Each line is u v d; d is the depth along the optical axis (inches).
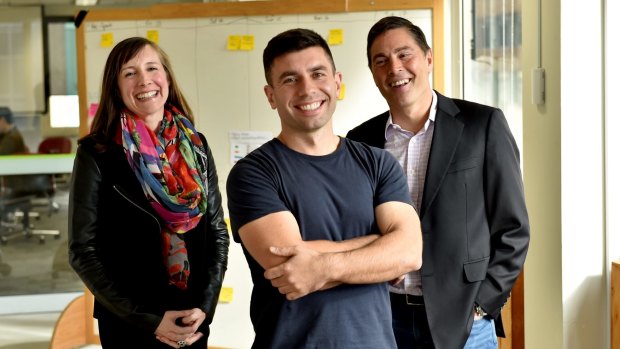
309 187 71.4
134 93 94.3
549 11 106.3
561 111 104.7
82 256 89.7
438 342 87.0
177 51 161.8
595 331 108.1
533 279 115.6
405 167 93.4
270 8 157.2
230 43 159.3
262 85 158.7
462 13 161.9
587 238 106.9
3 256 249.1
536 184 112.8
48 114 251.6
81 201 90.1
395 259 69.8
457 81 164.7
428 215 89.0
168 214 92.4
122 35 164.4
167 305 92.4
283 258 68.1
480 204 89.8
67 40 251.4
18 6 249.4
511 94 133.2
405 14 151.6
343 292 69.7
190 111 103.4
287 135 73.2
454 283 88.0
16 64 251.0
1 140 249.8
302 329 69.1
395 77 91.0
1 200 249.3
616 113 104.0
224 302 160.7
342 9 153.8
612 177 105.0
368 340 70.0
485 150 90.0
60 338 162.4
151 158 93.4
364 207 72.4
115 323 92.2
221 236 100.0
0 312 232.4
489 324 92.5
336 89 74.5
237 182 72.4
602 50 104.5
